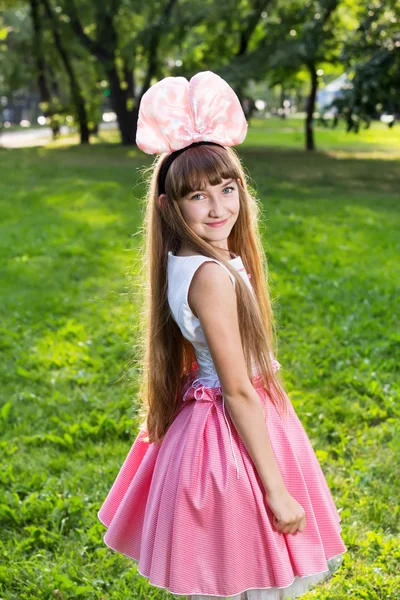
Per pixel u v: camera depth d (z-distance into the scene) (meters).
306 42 18.08
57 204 12.64
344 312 6.51
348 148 26.45
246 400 2.13
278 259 8.43
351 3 18.58
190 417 2.29
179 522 2.18
